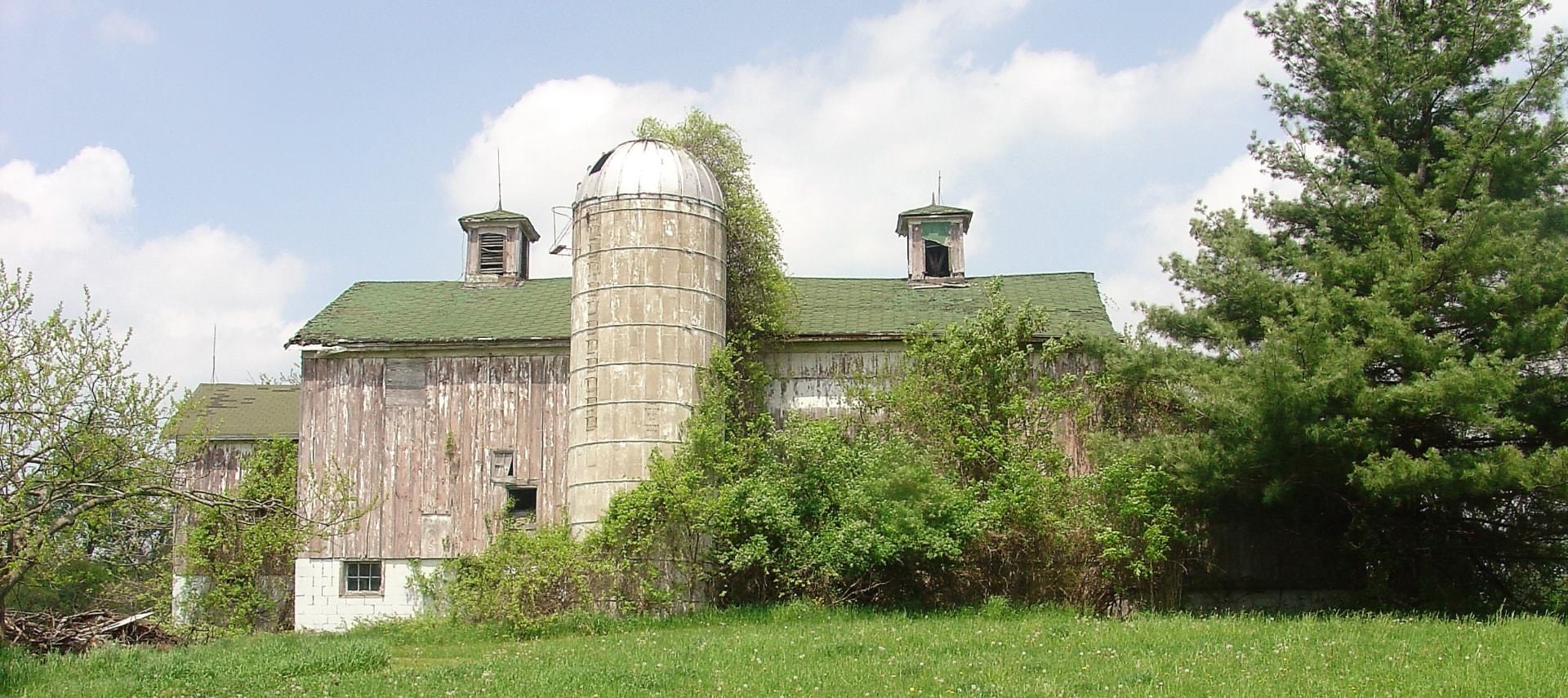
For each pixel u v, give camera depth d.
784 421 27.23
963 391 26.03
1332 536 25.30
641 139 27.58
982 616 22.81
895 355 27.50
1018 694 13.24
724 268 26.91
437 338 27.92
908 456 24.11
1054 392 25.91
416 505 27.59
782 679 14.57
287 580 28.77
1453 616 22.31
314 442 28.00
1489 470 19.50
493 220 31.97
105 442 19.38
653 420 25.25
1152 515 23.12
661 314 25.62
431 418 27.92
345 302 30.44
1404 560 23.53
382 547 27.48
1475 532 23.09
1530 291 20.97
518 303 30.20
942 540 23.14
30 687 16.09
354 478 27.77
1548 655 14.85
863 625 20.94
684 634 20.64
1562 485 19.42
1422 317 21.36
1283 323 22.66
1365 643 16.22
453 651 20.98
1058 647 16.86
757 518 23.83
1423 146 24.42
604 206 26.14
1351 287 22.05
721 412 25.31
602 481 25.20
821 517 24.09
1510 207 21.59
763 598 24.89
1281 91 25.27
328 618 27.30
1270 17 25.55
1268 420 20.61
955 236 31.42
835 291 30.89
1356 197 23.12
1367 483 19.91
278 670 16.92
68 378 19.23
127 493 19.97
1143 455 22.86
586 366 25.83
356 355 28.27
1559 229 22.28
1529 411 21.05
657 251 25.80
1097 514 23.70
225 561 28.64
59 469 19.67
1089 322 28.06
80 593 28.64
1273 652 15.43
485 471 27.58
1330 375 20.16
